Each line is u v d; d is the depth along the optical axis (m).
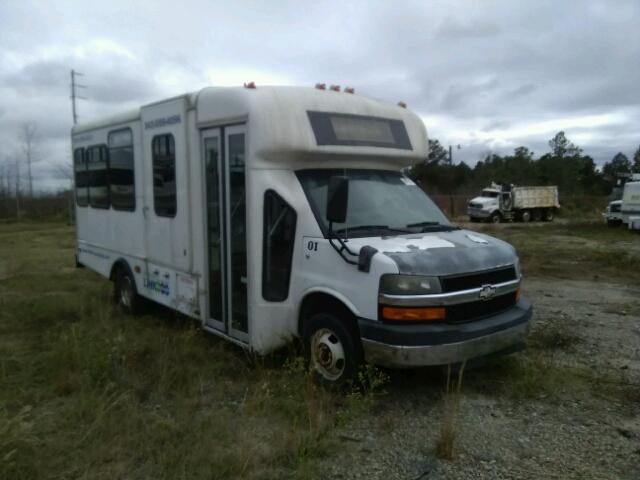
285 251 5.24
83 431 4.26
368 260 4.51
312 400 4.58
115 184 7.84
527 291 10.34
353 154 5.51
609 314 8.33
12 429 4.06
